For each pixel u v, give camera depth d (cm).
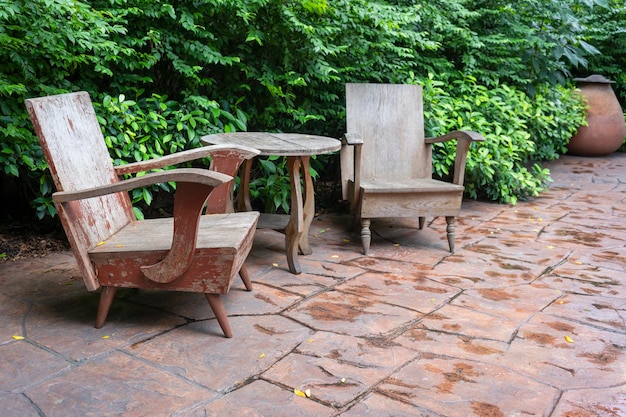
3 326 224
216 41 380
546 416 170
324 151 283
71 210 212
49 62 324
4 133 283
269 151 271
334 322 235
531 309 255
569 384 189
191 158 265
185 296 262
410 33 434
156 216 395
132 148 338
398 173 391
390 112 389
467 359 205
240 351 207
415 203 332
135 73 370
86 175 235
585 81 694
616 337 228
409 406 173
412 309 252
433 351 211
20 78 306
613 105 695
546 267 318
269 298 261
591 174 608
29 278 280
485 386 186
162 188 371
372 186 330
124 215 263
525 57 571
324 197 472
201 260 210
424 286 283
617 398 181
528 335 227
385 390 182
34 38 286
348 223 406
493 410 172
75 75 353
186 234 206
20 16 285
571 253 346
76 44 322
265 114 404
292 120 425
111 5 340
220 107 389
